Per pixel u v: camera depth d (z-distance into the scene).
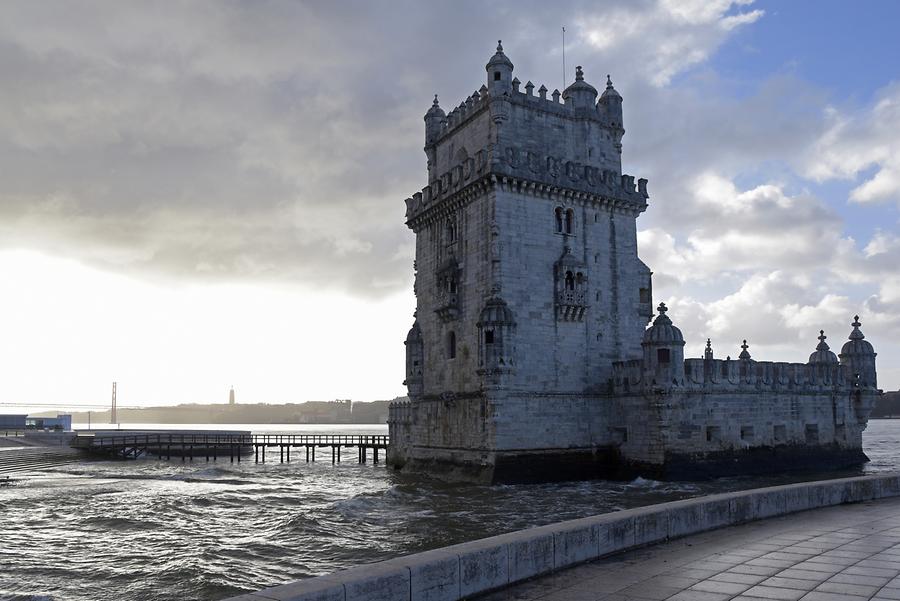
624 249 64.00
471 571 14.84
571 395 59.09
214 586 28.47
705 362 58.69
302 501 52.88
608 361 61.59
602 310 61.88
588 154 64.38
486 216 58.69
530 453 56.56
